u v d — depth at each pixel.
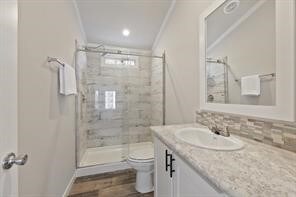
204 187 0.74
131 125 3.30
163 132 1.34
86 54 2.95
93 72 3.07
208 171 0.67
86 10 2.34
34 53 1.10
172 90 2.43
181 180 0.97
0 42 0.54
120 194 1.84
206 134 1.33
